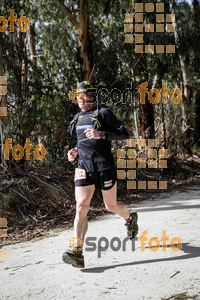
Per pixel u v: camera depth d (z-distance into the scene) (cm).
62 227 671
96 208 826
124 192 1048
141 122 1403
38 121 1021
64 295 340
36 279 391
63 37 1728
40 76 1095
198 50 1781
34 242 575
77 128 439
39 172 946
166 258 422
